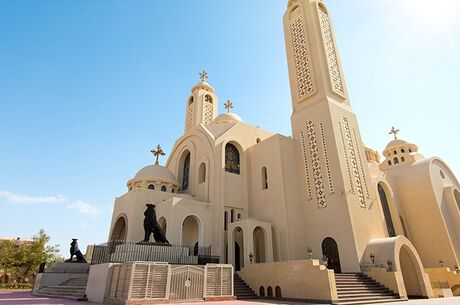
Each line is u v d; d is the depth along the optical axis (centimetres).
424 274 1936
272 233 2430
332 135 2439
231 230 2389
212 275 1563
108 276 1434
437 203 3019
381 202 2922
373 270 1883
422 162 3344
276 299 1728
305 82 2872
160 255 1905
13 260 3419
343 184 2242
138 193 2670
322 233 2278
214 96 4475
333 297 1489
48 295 1869
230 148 3020
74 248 2588
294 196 2506
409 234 3116
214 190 2619
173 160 3550
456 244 2919
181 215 2345
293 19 3259
